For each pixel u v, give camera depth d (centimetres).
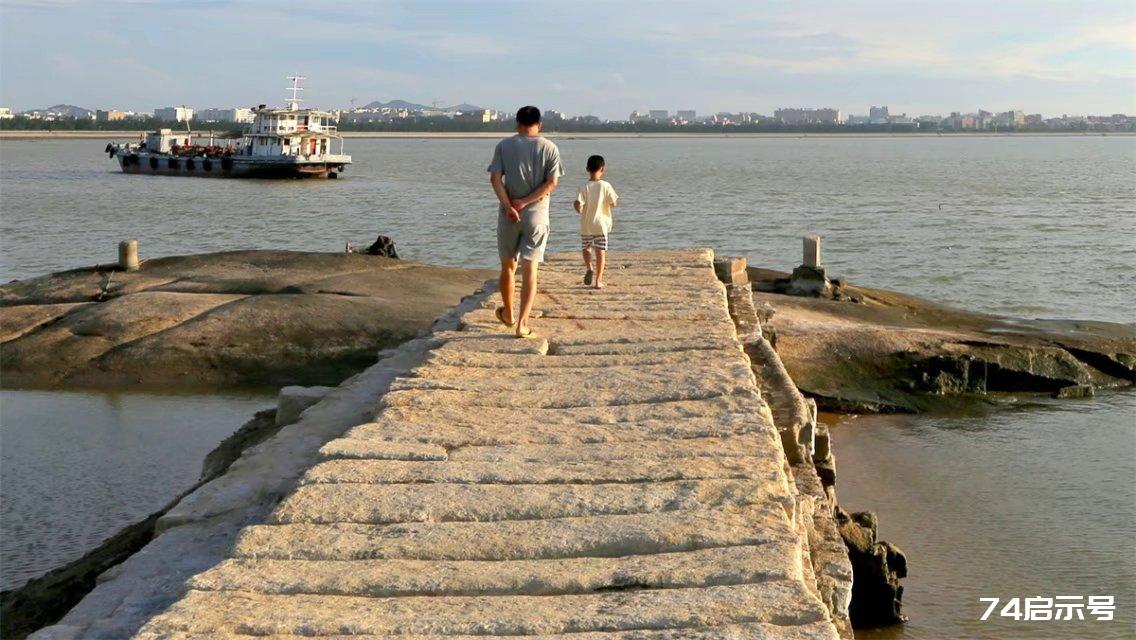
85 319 2400
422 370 908
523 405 794
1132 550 1329
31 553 1321
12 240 5131
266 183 9469
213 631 442
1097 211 6531
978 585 1233
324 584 489
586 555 524
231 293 2611
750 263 4244
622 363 945
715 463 640
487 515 567
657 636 430
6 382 2164
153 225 5856
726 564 497
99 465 1691
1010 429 1898
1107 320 3028
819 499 798
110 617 538
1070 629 1115
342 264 2873
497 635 439
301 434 855
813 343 2131
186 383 2178
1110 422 1934
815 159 18512
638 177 11231
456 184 9706
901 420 1966
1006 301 3325
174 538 653
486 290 1504
